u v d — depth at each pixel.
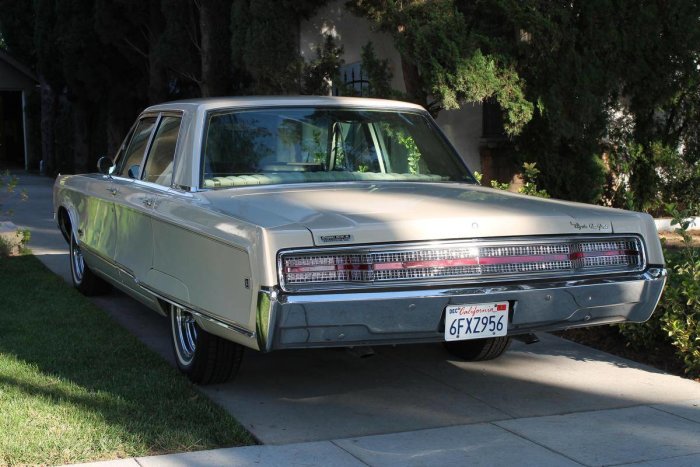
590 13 10.18
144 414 4.64
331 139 5.87
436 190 5.55
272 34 11.79
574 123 10.47
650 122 12.36
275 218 4.40
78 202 7.57
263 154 5.62
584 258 4.73
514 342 6.66
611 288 4.71
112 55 19.83
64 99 24.34
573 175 11.47
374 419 4.80
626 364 6.02
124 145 7.08
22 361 5.58
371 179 5.84
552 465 4.13
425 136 6.31
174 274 5.12
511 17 9.84
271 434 4.51
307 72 11.87
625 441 4.48
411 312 4.30
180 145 5.62
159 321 7.03
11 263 9.47
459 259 4.42
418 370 5.84
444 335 4.43
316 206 4.74
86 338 6.27
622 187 12.35
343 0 12.62
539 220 4.60
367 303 4.19
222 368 5.13
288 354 6.17
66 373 5.38
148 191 5.78
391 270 4.30
